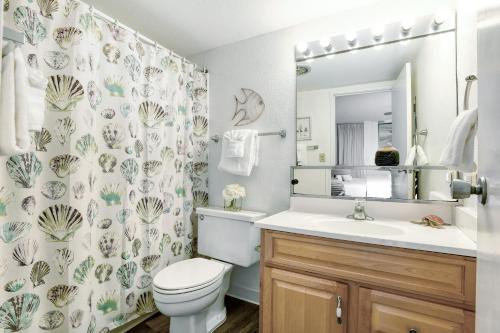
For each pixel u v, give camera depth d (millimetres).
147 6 1638
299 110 1823
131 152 1594
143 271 1701
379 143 1578
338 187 1682
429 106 1442
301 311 1252
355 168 1635
